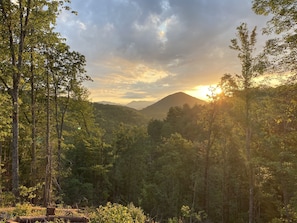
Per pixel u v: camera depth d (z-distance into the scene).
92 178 40.53
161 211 36.03
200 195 38.41
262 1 10.16
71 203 28.30
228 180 38.16
